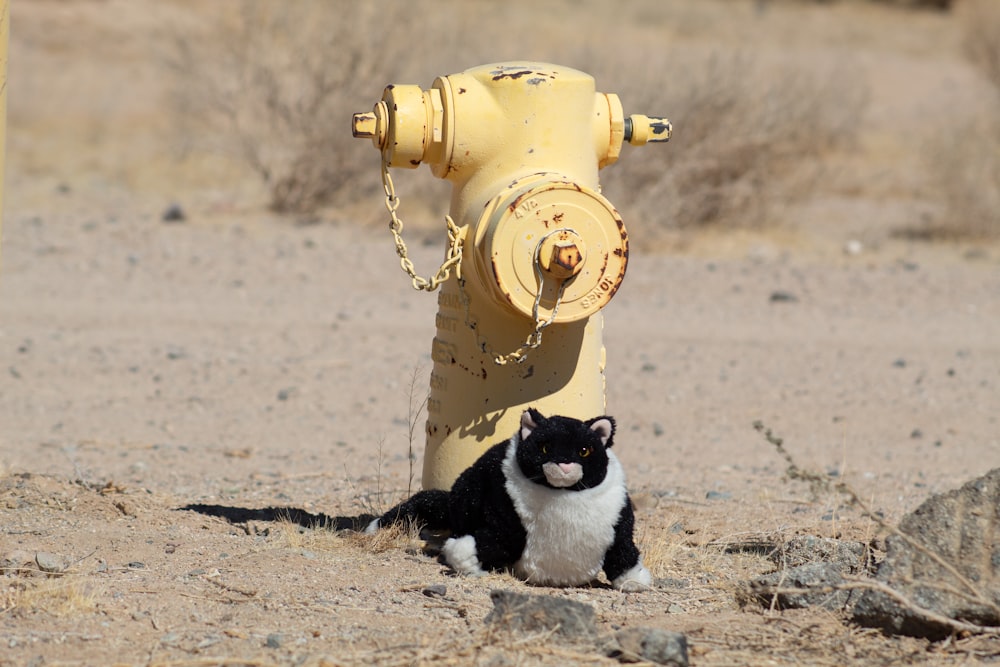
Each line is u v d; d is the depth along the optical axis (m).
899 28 66.50
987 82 45.19
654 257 27.39
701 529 10.91
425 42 31.66
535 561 8.89
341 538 10.11
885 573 8.17
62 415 16.22
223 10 39.31
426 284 9.68
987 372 19.91
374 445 15.34
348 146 30.48
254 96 31.28
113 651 7.49
